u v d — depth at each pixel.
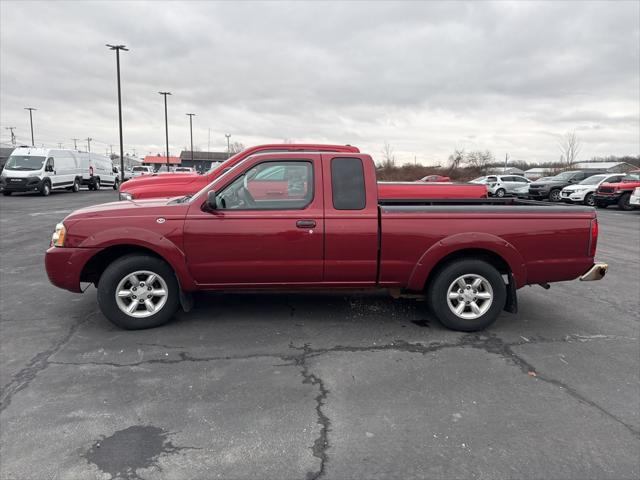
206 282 4.39
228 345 4.11
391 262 4.41
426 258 4.39
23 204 19.03
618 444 2.73
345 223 4.34
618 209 20.77
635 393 3.36
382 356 3.92
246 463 2.51
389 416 3.00
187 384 3.38
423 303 5.38
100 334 4.34
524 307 5.46
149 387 3.33
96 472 2.41
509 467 2.51
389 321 4.79
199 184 7.00
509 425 2.92
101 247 4.21
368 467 2.49
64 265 4.24
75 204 19.09
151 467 2.46
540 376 3.60
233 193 4.36
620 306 5.54
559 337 4.45
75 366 3.66
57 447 2.62
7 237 10.41
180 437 2.73
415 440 2.74
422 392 3.32
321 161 4.39
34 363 3.70
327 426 2.88
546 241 4.47
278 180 4.39
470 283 4.52
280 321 4.73
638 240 11.15
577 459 2.59
